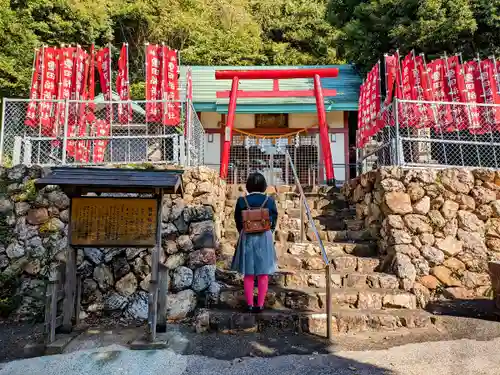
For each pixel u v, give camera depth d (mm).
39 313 4352
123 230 3512
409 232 4523
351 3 12570
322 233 5328
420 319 3697
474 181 4738
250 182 3924
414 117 5602
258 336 3488
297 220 5648
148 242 3492
